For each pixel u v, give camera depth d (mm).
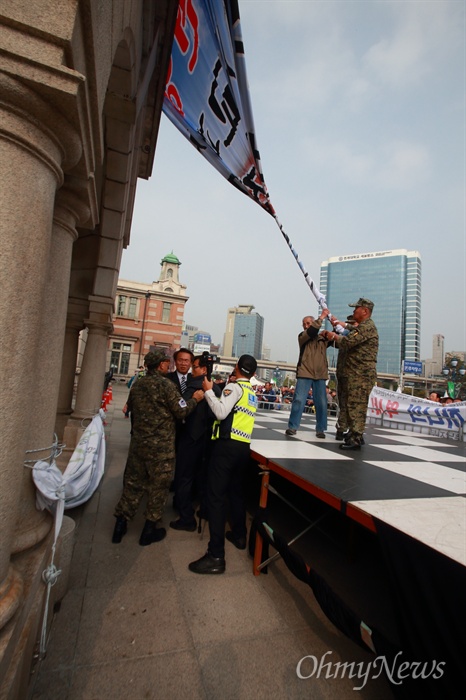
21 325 1235
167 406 3086
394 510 1867
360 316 3736
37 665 1680
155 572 2615
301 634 2088
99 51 1562
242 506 3270
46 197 1335
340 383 4129
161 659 1802
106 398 10836
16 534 1549
